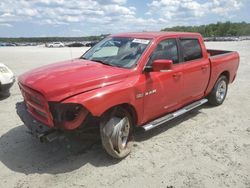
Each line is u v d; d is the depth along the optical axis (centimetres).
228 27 13038
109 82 449
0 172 431
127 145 481
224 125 623
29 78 461
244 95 878
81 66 496
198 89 647
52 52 3488
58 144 519
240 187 398
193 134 572
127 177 419
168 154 488
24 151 495
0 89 805
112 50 550
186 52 602
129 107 479
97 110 413
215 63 686
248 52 2628
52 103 408
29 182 405
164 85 530
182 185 401
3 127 602
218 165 454
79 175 423
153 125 520
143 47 520
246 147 517
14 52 3538
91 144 516
